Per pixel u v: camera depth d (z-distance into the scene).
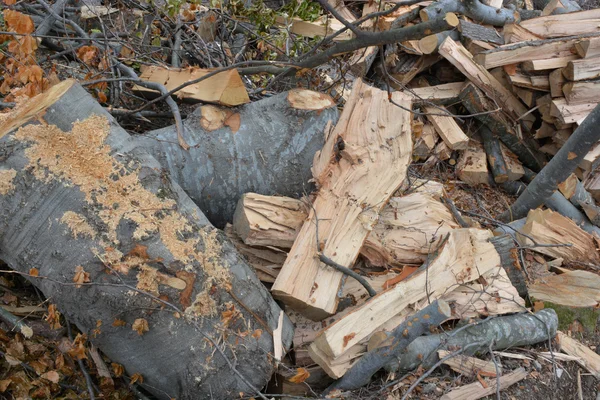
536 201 4.67
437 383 3.05
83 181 2.34
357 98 3.48
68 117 2.41
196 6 4.26
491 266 3.42
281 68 3.76
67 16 4.36
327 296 2.88
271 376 2.84
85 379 2.62
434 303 2.60
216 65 4.49
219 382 2.57
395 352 2.70
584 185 5.36
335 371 2.80
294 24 5.05
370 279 3.21
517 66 5.24
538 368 3.34
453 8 5.32
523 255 4.21
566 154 4.30
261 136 3.29
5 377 2.47
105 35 3.86
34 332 2.65
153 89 3.56
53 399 2.53
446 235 3.38
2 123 2.38
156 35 4.39
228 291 2.57
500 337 3.28
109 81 3.61
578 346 3.65
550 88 5.13
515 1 6.47
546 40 5.19
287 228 3.06
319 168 3.27
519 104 5.37
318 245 2.95
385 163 3.26
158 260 2.39
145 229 2.38
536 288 3.88
